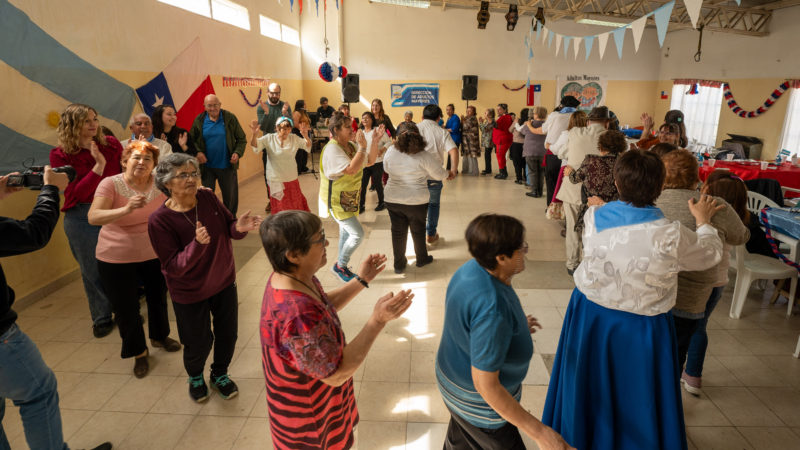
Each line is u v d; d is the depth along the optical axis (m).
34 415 1.62
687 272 1.90
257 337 2.95
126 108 4.52
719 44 10.61
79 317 3.24
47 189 1.60
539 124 6.44
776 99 9.23
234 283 2.28
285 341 1.10
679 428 1.56
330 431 1.37
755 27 9.56
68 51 3.76
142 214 2.42
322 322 1.12
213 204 2.11
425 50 11.69
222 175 4.74
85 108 2.68
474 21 11.62
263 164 8.40
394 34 11.52
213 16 6.63
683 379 2.39
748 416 2.21
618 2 10.08
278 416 1.25
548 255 4.34
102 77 4.18
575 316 1.71
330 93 11.49
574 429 1.64
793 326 2.99
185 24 5.77
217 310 2.25
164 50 5.28
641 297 1.51
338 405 1.37
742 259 3.00
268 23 9.14
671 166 1.93
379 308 1.18
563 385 1.74
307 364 1.08
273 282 1.19
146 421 2.21
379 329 1.20
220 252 2.12
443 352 1.43
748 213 2.25
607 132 3.14
